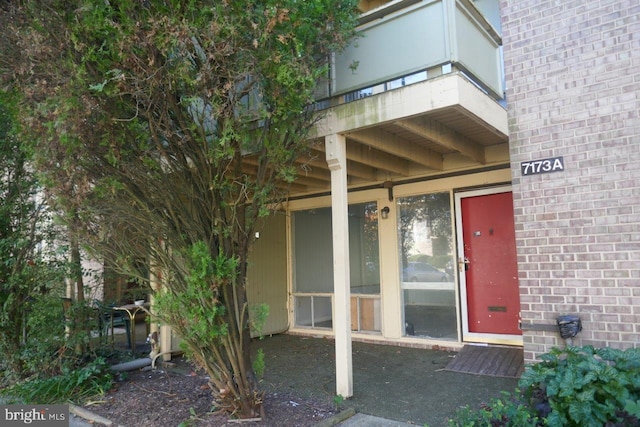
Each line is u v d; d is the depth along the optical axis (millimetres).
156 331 5980
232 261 3539
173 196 3678
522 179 3752
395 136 5031
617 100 3391
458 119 4543
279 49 3482
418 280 6492
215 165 3580
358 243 7164
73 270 5355
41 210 5340
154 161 3559
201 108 3504
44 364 4988
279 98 3547
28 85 3508
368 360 5711
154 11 3268
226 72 3377
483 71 4453
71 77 3236
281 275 8062
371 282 6996
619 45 3408
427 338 6309
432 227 6410
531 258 3668
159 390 4746
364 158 5449
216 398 3977
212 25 3137
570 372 2951
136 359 5945
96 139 3408
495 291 5852
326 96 4582
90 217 3760
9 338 5258
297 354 6297
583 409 2740
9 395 4574
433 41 3939
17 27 3537
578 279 3455
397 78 4141
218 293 3637
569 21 3619
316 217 7855
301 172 5797
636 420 2717
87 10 3150
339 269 4414
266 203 4215
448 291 6215
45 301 5184
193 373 5340
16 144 5156
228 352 3686
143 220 3713
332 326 7492
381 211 6820
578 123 3535
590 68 3514
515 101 3830
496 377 4777
